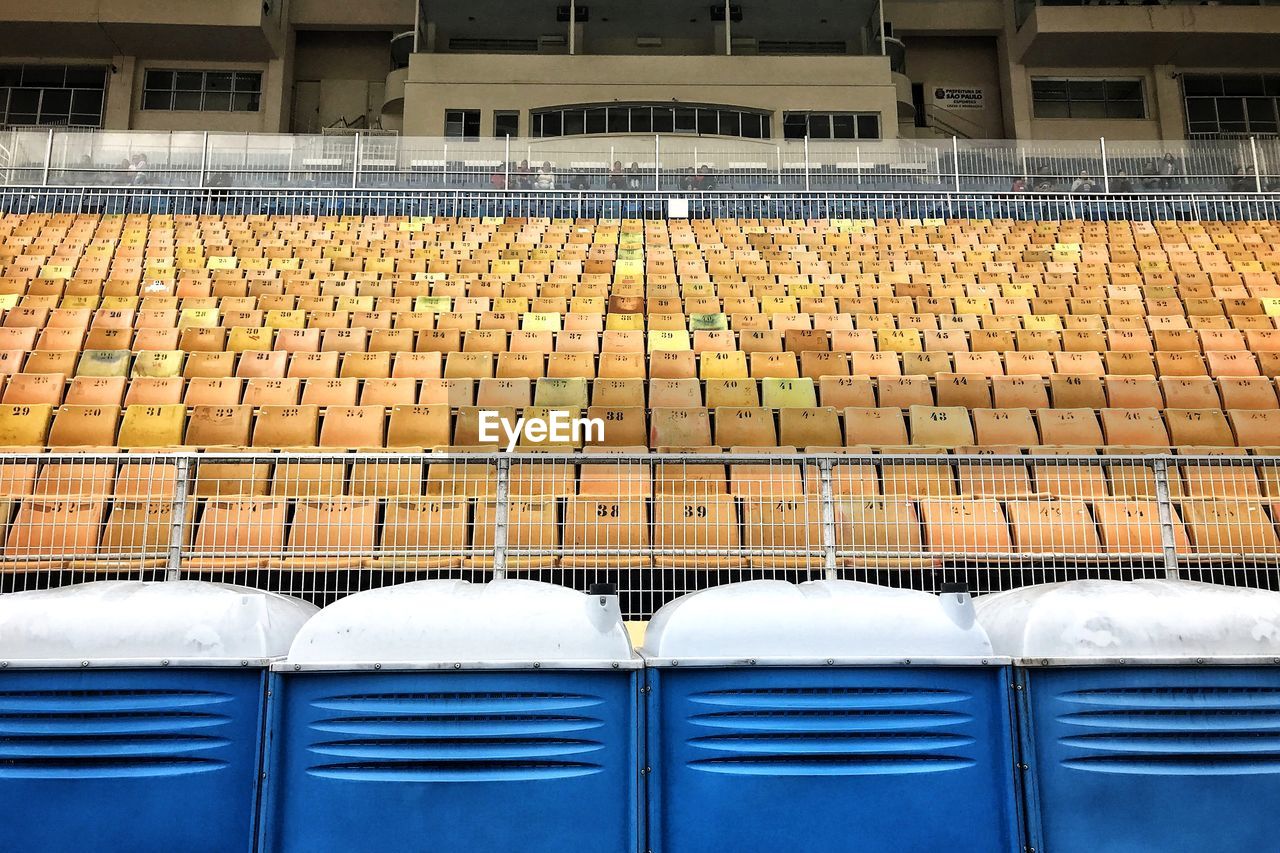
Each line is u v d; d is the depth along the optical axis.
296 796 1.93
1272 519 4.86
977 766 1.99
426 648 1.99
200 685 1.97
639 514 4.67
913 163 12.12
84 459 3.96
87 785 1.92
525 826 1.94
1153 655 2.01
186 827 1.92
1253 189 11.90
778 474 5.04
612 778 1.97
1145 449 5.25
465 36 21.30
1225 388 6.49
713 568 4.49
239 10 19.14
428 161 12.05
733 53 21.25
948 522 4.41
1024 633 2.07
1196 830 1.96
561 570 4.46
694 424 5.76
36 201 11.02
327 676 1.97
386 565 4.25
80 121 20.16
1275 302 8.70
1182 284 9.42
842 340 7.68
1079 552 4.59
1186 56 20.66
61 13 18.81
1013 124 20.69
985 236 10.82
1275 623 2.05
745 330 7.67
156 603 2.05
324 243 10.03
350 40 21.52
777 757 1.99
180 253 9.42
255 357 6.64
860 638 2.04
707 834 1.96
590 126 19.14
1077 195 11.76
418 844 1.93
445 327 7.87
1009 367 7.06
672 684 2.01
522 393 6.24
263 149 11.73
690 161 12.18
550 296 8.74
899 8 21.12
